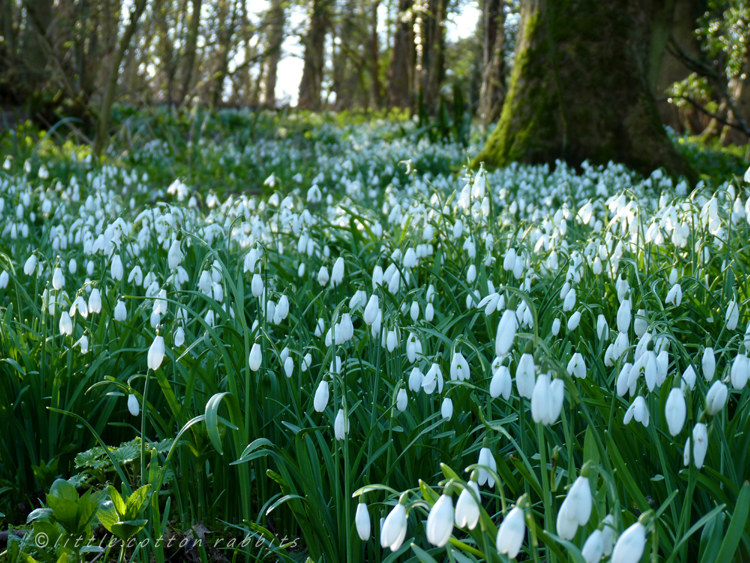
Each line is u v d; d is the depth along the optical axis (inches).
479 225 153.1
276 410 101.3
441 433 95.3
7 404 110.0
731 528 60.6
